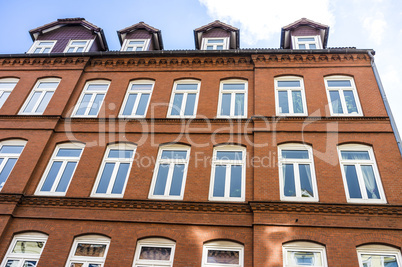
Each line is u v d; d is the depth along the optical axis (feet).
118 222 34.63
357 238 30.73
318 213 32.58
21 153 41.86
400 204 32.24
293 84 47.52
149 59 53.72
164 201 35.35
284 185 36.45
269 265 29.73
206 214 34.30
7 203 36.40
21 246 34.30
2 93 52.47
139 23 62.28
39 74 53.57
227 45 57.93
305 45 54.80
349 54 48.65
